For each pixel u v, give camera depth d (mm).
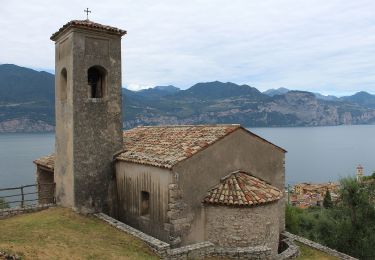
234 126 18031
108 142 19406
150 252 14656
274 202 16844
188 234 16141
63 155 19406
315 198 67562
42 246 13039
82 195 18562
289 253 17281
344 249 26922
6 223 16266
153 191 16859
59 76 19938
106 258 13086
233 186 16734
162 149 17891
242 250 15258
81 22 18453
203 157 16703
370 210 26766
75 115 18359
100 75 20016
